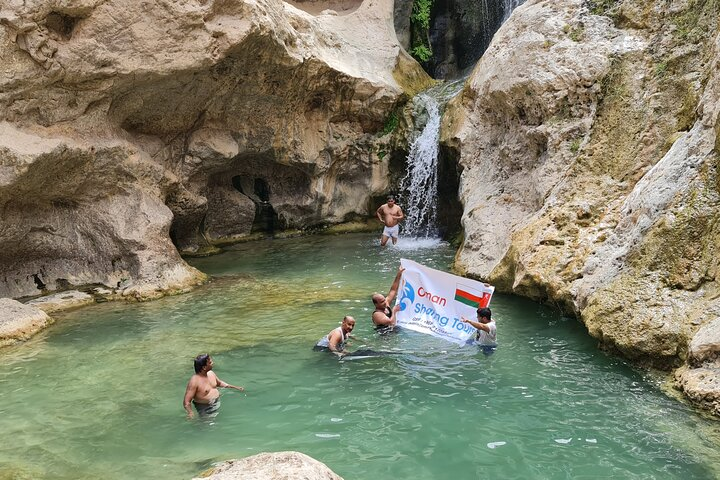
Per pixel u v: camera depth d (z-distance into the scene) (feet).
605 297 28.14
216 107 47.73
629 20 38.14
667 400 23.56
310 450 20.95
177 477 19.51
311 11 66.28
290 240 57.67
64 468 20.36
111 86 38.93
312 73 51.26
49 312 37.17
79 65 36.96
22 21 34.27
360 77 55.77
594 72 37.40
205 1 39.50
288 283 42.11
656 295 26.58
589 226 33.78
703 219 26.61
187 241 52.06
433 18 69.05
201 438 22.02
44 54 35.53
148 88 41.16
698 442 20.59
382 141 59.00
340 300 37.68
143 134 45.47
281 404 24.43
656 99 34.91
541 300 34.47
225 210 56.03
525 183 40.70
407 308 32.27
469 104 49.65
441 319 31.40
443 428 22.20
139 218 41.63
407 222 58.65
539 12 42.16
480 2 66.85
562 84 38.19
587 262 31.55
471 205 43.93
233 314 35.91
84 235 41.57
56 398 25.72
